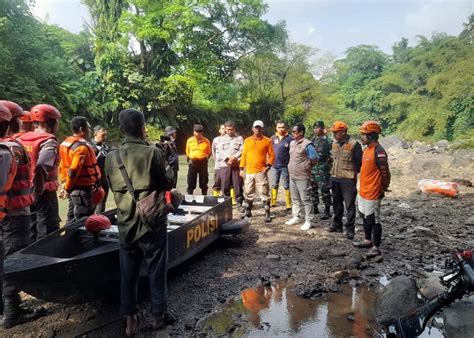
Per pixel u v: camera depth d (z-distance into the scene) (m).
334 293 4.23
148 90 20.31
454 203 8.49
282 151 7.89
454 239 5.95
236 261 5.14
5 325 3.49
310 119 28.66
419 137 32.25
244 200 7.70
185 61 22.27
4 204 2.88
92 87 17.98
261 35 24.23
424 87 35.94
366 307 3.90
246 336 3.38
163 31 20.45
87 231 4.24
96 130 5.99
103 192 4.88
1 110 2.89
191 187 8.14
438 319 3.58
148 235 3.31
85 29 21.36
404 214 7.33
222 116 25.50
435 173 12.83
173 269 4.86
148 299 4.07
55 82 14.73
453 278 2.93
